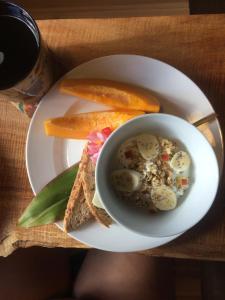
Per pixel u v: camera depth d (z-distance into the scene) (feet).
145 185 0.95
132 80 1.03
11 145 1.09
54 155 1.02
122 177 0.95
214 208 1.01
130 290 1.39
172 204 0.93
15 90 0.92
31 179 1.00
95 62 1.03
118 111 1.02
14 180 1.06
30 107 1.07
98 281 1.42
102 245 0.95
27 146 1.01
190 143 0.93
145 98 1.01
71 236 0.97
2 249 1.05
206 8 1.48
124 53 1.10
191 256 1.00
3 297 1.24
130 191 0.95
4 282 1.26
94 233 0.96
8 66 0.90
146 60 1.02
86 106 1.04
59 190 0.99
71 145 1.03
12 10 0.92
